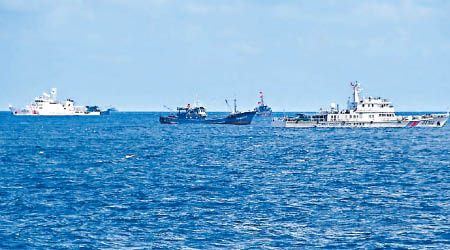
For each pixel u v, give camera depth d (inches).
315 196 7278.5
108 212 6373.0
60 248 5083.7
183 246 5113.2
